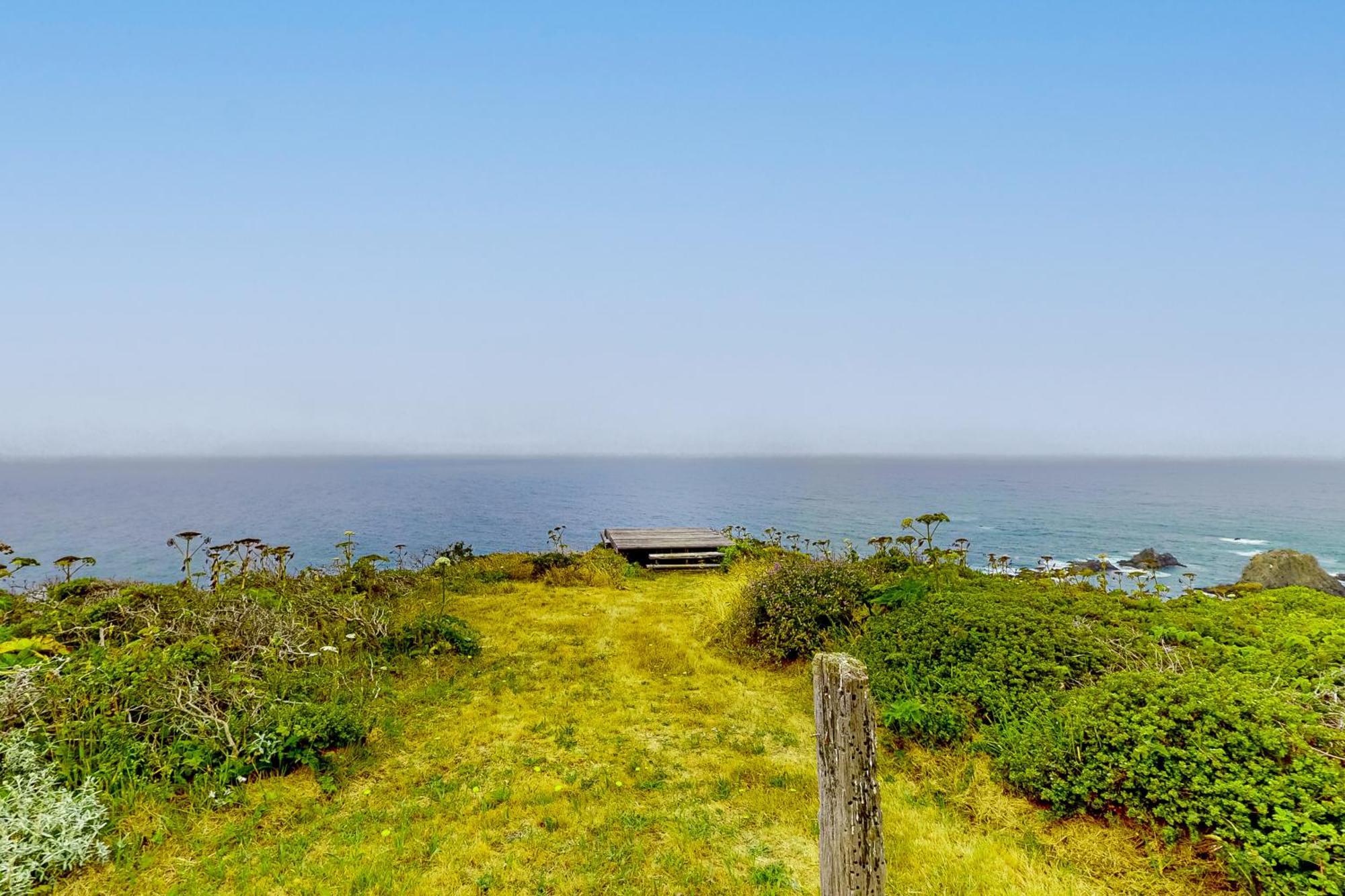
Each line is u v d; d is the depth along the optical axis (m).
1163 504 99.94
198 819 5.09
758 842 5.02
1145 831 4.62
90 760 5.31
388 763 6.34
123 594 8.86
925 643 7.70
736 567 17.64
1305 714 4.84
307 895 4.30
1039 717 5.92
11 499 138.12
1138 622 7.97
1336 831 3.72
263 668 7.46
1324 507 96.00
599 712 7.76
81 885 4.31
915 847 4.86
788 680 8.86
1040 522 68.69
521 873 4.62
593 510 95.19
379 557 14.51
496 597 14.17
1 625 8.12
